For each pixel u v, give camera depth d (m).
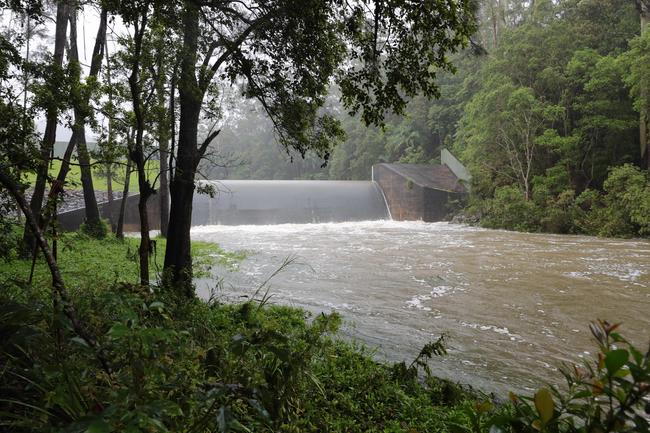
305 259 16.08
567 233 25.28
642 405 1.09
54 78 7.02
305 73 6.11
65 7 11.73
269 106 6.97
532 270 13.75
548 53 29.23
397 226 31.28
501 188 30.11
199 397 1.79
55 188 4.89
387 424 3.92
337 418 3.79
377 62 5.25
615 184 24.27
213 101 7.83
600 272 13.27
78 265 11.31
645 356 1.06
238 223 32.81
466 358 6.60
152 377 1.74
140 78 6.80
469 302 9.97
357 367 5.17
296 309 8.45
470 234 25.38
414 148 48.81
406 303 9.87
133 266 11.84
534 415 1.23
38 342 1.98
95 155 7.77
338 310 9.16
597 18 30.98
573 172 29.84
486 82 30.23
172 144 7.16
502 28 37.09
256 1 5.45
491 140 30.88
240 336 2.15
